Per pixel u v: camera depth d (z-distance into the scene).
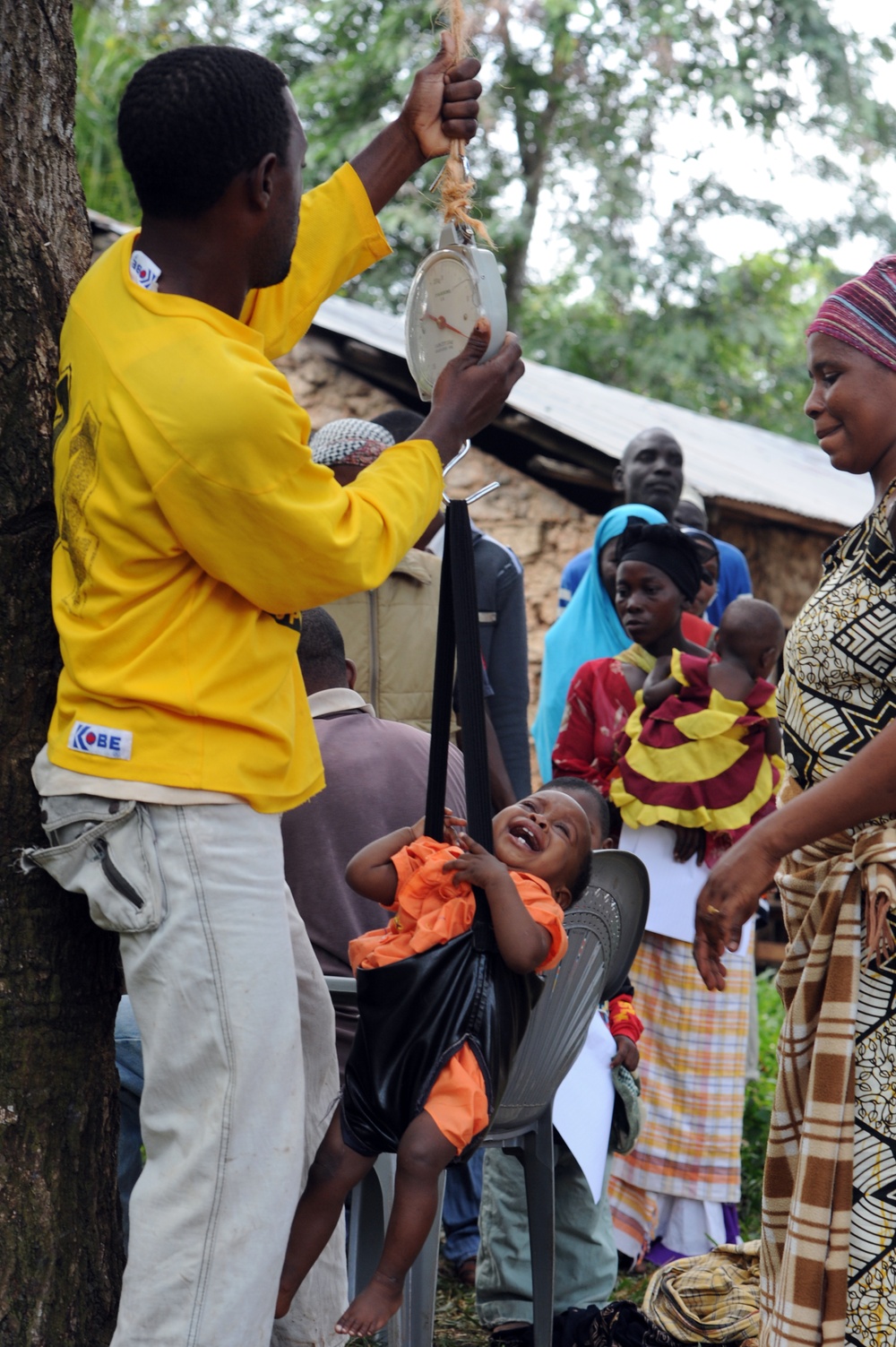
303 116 17.97
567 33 16.84
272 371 2.07
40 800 2.33
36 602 2.41
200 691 2.11
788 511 8.66
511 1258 3.38
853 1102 2.38
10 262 2.40
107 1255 2.52
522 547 8.48
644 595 4.41
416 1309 2.69
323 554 2.07
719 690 4.13
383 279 18.31
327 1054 2.62
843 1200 2.35
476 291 2.37
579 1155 3.18
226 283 2.17
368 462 3.96
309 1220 2.34
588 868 2.65
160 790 2.11
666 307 19.72
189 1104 2.17
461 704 2.28
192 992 2.13
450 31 2.68
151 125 2.07
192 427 2.00
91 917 2.26
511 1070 2.39
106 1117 2.55
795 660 2.55
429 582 4.15
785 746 2.64
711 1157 4.10
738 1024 4.18
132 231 2.27
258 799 2.17
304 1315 2.60
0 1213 2.38
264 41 19.28
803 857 2.55
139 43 14.02
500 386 2.38
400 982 2.27
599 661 4.53
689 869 4.17
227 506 2.03
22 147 2.44
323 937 3.13
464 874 2.26
